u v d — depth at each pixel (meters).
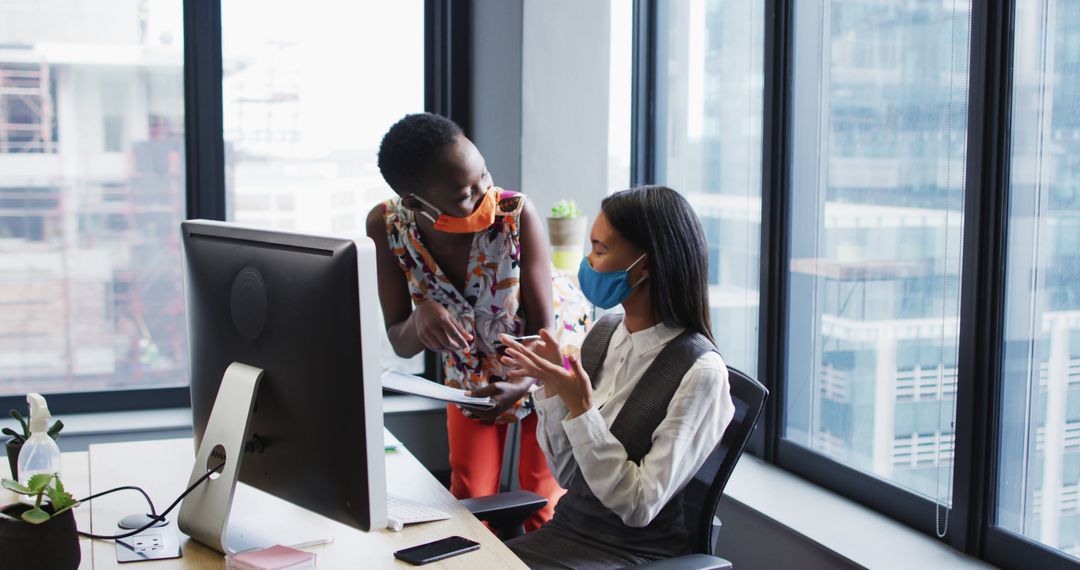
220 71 3.64
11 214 3.48
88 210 3.56
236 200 3.75
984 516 2.21
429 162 1.98
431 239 2.23
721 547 2.72
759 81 3.04
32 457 1.74
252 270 1.50
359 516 1.37
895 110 2.48
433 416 3.74
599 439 1.73
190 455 2.12
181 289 3.67
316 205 3.84
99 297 3.60
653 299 1.83
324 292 1.35
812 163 2.80
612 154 3.67
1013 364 2.16
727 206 3.25
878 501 2.53
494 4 3.63
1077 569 1.98
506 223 2.18
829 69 2.72
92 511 1.74
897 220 2.49
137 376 3.67
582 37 3.58
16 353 3.53
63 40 3.47
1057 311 2.05
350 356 1.33
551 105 3.57
